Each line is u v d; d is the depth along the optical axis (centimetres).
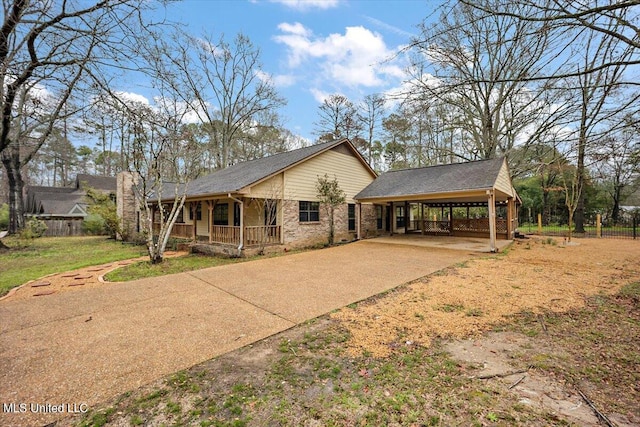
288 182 1241
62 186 3759
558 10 334
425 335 362
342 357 311
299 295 542
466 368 286
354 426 211
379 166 3175
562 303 469
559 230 1959
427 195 1118
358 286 597
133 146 962
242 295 547
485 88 1534
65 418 223
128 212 1780
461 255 958
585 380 264
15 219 1861
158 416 224
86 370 290
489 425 209
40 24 602
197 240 1367
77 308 482
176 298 534
